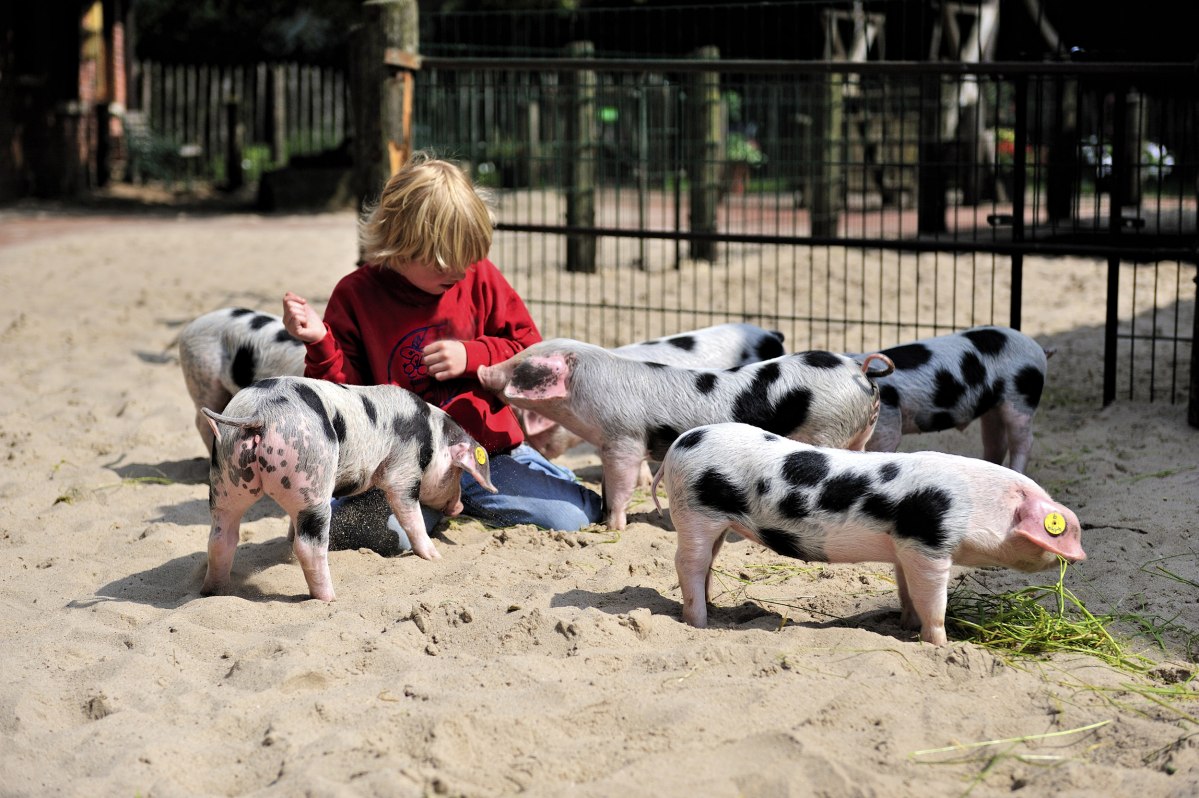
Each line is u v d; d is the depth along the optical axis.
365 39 7.62
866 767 3.04
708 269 13.17
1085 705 3.40
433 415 4.59
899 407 5.29
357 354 4.97
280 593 4.37
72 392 7.71
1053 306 10.73
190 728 3.29
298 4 30.39
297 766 3.02
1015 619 4.04
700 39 16.77
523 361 4.86
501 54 20.34
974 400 5.41
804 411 4.76
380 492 4.73
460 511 4.90
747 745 3.11
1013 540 3.64
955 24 15.80
